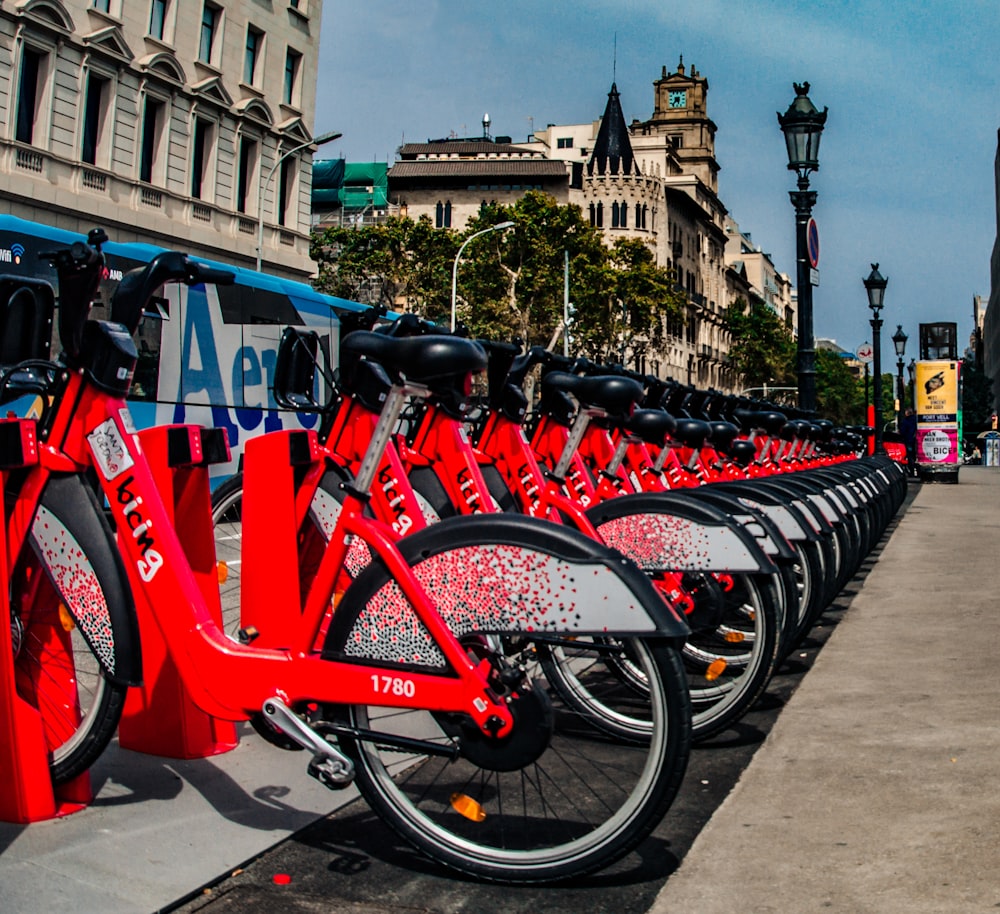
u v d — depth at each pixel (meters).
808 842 3.46
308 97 37.88
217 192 33.44
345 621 3.23
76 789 3.67
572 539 3.09
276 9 35.88
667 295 55.34
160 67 30.56
